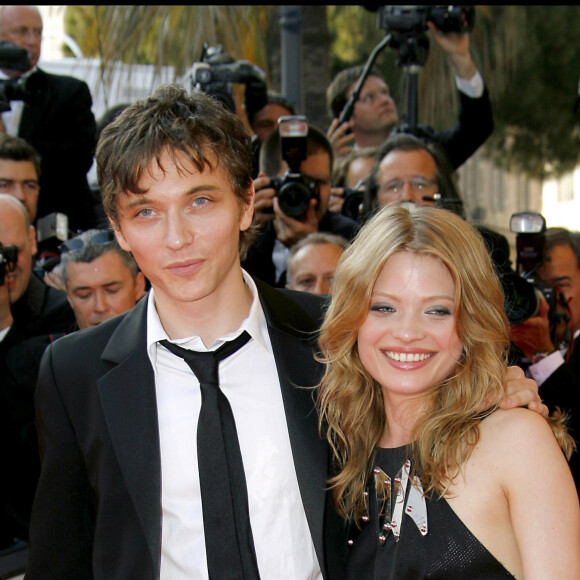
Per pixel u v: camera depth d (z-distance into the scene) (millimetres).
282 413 1722
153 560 1587
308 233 3492
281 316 1828
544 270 3512
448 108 6012
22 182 3465
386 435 1798
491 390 1663
